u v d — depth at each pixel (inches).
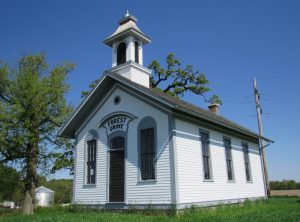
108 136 702.5
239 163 857.5
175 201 560.1
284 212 608.1
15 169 1004.6
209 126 731.4
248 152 938.1
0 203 1525.6
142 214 569.9
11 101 944.9
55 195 1945.1
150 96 625.0
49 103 970.7
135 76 767.1
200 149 671.1
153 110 634.2
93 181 711.7
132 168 638.5
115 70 791.1
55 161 976.9
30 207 936.9
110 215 548.1
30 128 920.9
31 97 903.7
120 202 637.9
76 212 677.3
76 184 735.1
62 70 995.9
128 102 682.8
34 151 950.4
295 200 1002.1
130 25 791.1
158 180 592.1
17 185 1037.8
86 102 731.4
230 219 483.2
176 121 616.1
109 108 719.7
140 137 643.5
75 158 758.5
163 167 591.8
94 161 721.0
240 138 901.8
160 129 614.9
